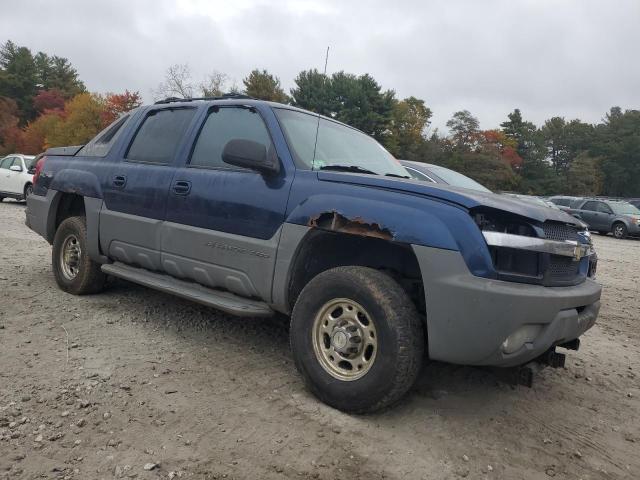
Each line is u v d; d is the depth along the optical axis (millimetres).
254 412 3154
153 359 3852
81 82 94125
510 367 3400
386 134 53844
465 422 3273
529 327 2959
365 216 3133
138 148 4859
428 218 2979
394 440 2961
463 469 2746
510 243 2887
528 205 3330
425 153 66125
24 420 2871
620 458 3041
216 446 2766
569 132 101375
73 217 5434
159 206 4316
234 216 3770
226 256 3803
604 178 94438
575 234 3506
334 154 4047
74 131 57062
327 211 3273
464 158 66125
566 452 3047
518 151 83438
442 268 2898
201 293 4031
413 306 3072
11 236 9273
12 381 3326
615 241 21500
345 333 3182
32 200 5926
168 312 4996
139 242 4492
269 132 3842
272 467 2617
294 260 3465
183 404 3188
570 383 4195
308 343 3336
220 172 3986
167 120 4746
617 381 4348
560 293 3066
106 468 2516
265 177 3699
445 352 2949
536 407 3631
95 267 5211
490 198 3160
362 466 2684
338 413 3201
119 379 3463
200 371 3699
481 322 2826
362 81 50094
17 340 4016
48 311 4762
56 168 5723
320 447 2824
